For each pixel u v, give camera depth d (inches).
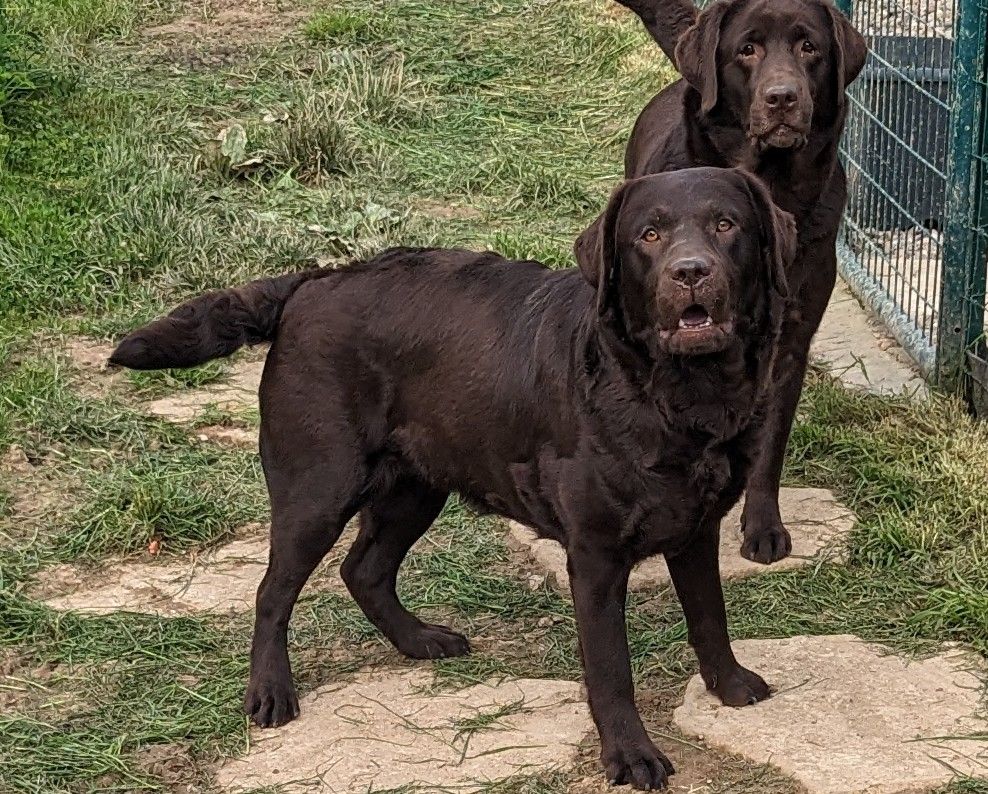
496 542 152.9
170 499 154.5
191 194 215.0
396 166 232.5
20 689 137.0
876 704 132.3
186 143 235.9
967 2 162.2
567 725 131.9
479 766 128.6
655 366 125.0
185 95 257.1
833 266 151.7
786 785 126.0
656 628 141.9
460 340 132.1
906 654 137.4
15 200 204.5
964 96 162.9
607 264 126.1
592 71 269.3
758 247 126.7
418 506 139.3
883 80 193.9
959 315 166.6
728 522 154.5
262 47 282.0
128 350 133.9
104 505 155.4
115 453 164.1
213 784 128.6
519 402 129.9
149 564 150.6
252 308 135.6
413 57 275.1
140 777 129.2
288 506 134.6
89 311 188.2
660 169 157.6
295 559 134.6
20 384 170.7
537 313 130.7
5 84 238.2
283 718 133.3
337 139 232.4
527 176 224.8
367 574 139.9
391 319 133.9
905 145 179.6
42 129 231.8
